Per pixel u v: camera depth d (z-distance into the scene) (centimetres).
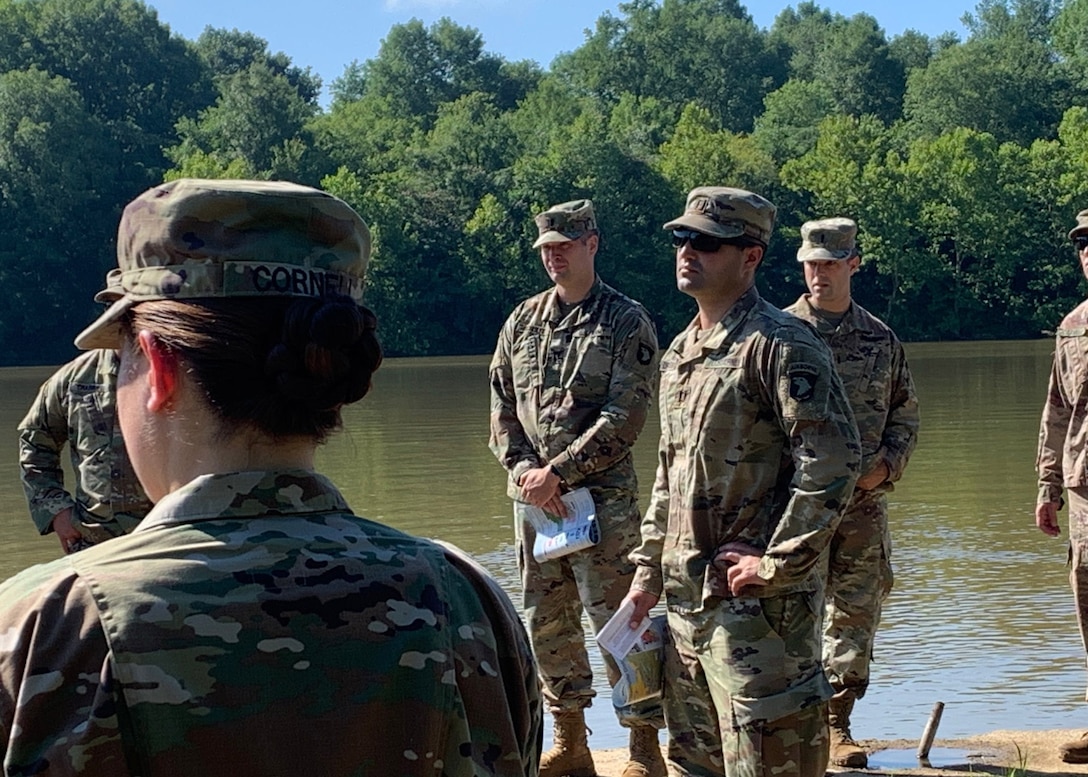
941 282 6794
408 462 1838
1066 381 621
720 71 10944
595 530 567
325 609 159
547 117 8988
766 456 444
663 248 6806
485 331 6769
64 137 6681
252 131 7406
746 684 432
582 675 594
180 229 164
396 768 159
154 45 8462
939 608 898
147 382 168
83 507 539
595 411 587
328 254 169
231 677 154
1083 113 7212
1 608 155
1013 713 672
